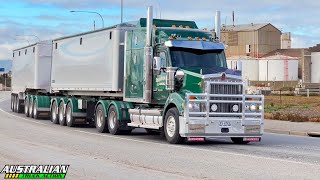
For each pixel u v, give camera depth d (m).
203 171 12.04
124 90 22.47
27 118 34.69
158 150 16.36
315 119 31.39
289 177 11.23
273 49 107.62
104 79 24.25
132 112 21.81
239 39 106.88
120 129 22.38
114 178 11.16
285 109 41.56
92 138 20.52
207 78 18.22
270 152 16.33
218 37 20.91
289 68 93.88
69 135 21.77
